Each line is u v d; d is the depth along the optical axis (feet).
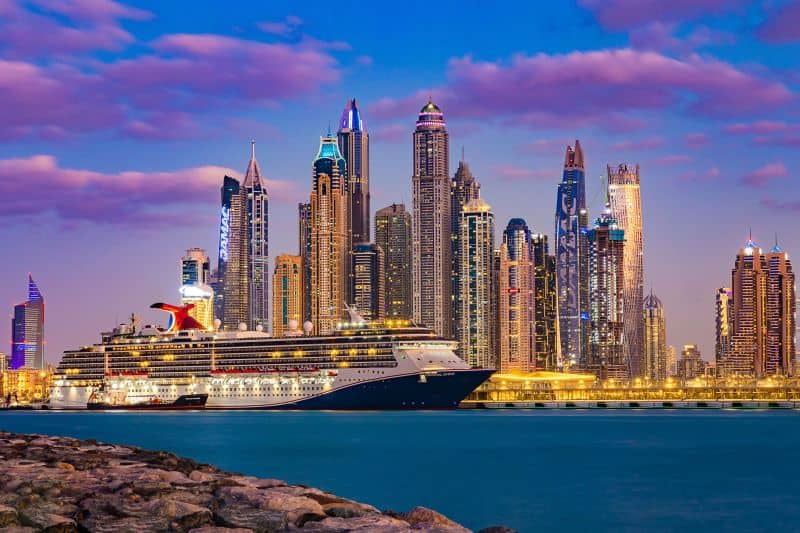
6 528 95.35
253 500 104.22
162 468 134.51
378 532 92.63
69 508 102.68
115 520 99.19
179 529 96.78
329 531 94.07
